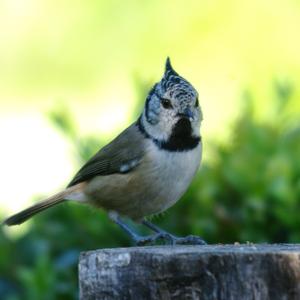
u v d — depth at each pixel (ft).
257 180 33.09
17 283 36.17
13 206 61.57
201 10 64.34
